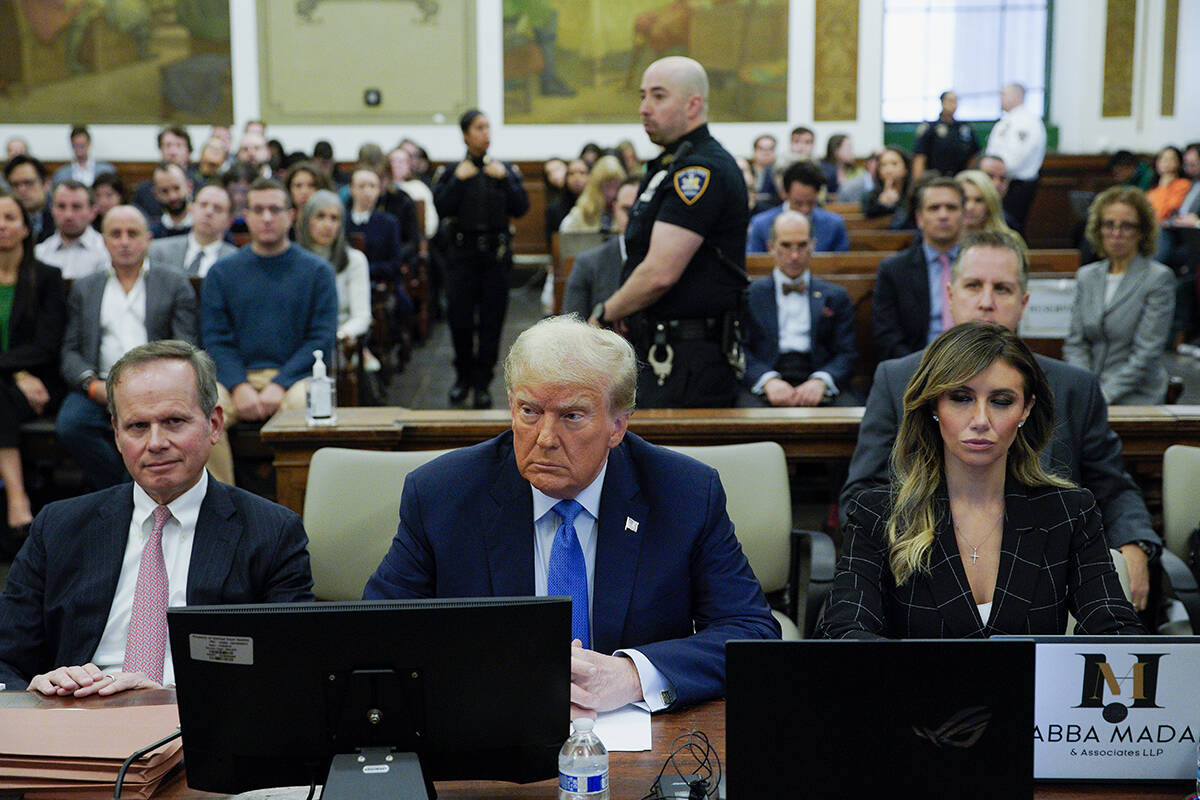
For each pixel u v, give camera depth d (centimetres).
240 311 515
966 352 233
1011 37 1526
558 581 226
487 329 745
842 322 526
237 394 500
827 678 162
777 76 1394
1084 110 1475
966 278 328
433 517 230
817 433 369
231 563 253
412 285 931
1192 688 183
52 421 535
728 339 393
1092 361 520
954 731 162
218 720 168
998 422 233
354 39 1374
